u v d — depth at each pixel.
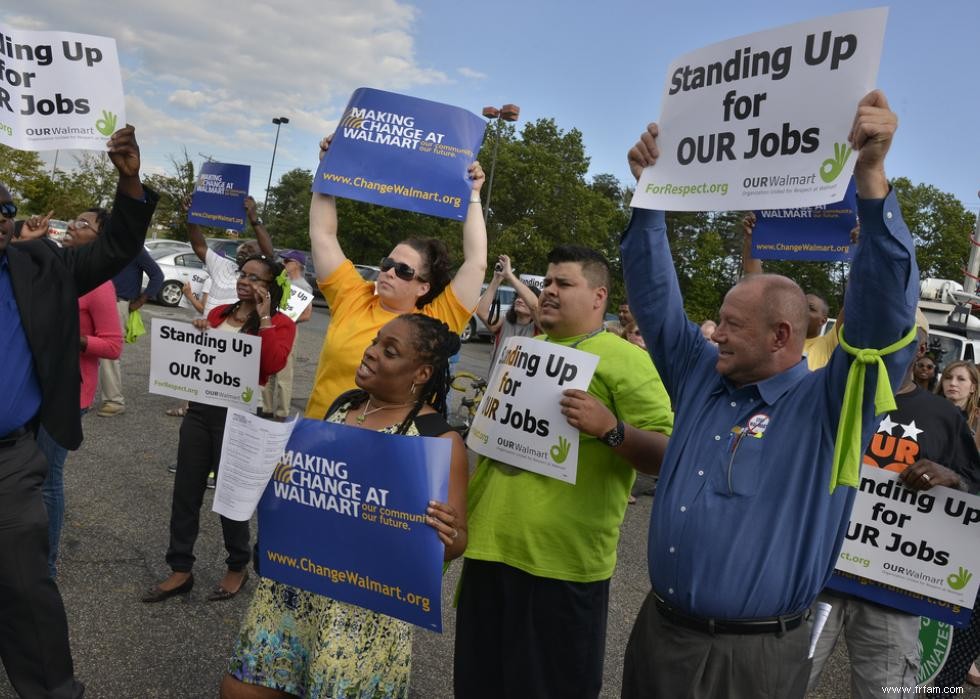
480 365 15.29
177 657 3.35
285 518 2.26
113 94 2.73
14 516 2.64
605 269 2.66
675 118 2.22
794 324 2.06
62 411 2.82
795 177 1.93
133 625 3.56
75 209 35.34
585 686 2.50
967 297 14.69
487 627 2.56
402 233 39.81
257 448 2.21
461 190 3.09
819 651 2.91
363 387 2.36
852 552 2.81
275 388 7.55
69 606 3.66
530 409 2.47
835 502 2.05
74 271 2.90
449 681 3.44
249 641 2.32
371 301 3.10
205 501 5.26
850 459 1.84
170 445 6.58
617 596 4.61
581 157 46.12
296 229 58.88
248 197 6.61
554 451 2.41
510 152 44.12
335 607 2.23
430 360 2.32
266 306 3.90
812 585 2.04
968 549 2.65
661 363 2.46
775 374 2.10
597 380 2.53
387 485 2.14
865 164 1.77
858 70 1.82
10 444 2.70
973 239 19.88
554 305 2.64
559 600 2.45
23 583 2.64
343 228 39.72
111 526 4.68
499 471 2.58
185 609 3.78
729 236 46.84
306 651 2.29
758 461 2.02
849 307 1.89
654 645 2.14
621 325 7.28
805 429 2.02
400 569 2.13
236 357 3.72
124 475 5.66
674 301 2.45
